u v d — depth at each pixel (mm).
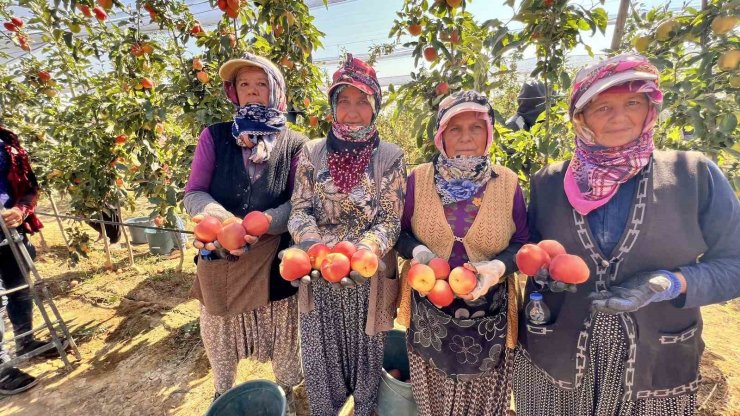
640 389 1379
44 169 4547
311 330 1928
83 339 3393
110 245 5840
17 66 4434
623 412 1438
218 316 2014
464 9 2443
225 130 1969
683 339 1349
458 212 1621
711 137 2094
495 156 2662
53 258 5340
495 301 1677
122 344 3332
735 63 1838
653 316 1338
